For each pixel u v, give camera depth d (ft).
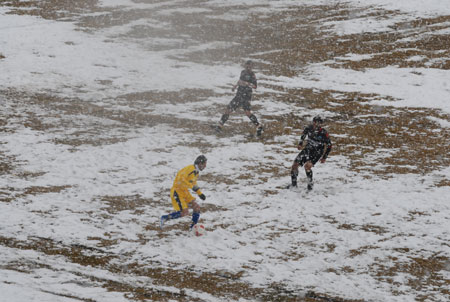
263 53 322.75
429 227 121.29
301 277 99.50
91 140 179.52
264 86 258.98
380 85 256.93
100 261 102.32
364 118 213.25
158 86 252.62
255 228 121.60
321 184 149.07
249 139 188.24
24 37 327.47
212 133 193.06
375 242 114.42
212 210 131.23
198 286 94.68
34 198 131.64
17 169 150.92
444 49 302.66
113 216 124.57
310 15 413.39
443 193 140.87
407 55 298.15
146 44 337.31
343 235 118.01
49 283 90.07
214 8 457.27
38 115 203.92
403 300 91.20
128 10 436.76
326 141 141.49
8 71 260.42
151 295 89.61
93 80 256.73
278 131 197.77
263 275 100.01
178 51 324.19
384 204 134.51
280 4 463.01
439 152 175.63
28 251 103.71
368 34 344.69
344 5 430.61
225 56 316.40
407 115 216.13
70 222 119.24
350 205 134.41
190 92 245.04
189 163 162.20
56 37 333.62
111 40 339.98
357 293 93.66
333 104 231.71
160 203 133.90
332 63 295.48
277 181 151.33
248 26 393.29
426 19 363.97
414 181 150.30
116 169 155.12
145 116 209.36
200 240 114.62
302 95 245.04
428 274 101.04
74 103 221.46
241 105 189.67
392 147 180.96
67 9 423.64
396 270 102.53
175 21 407.44
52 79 253.65
